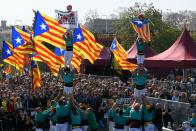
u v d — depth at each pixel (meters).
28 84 30.50
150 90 28.00
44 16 24.69
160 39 66.12
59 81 33.00
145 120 18.41
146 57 39.44
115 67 37.31
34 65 27.97
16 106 23.94
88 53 29.77
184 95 26.39
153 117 18.77
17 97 24.55
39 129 21.25
